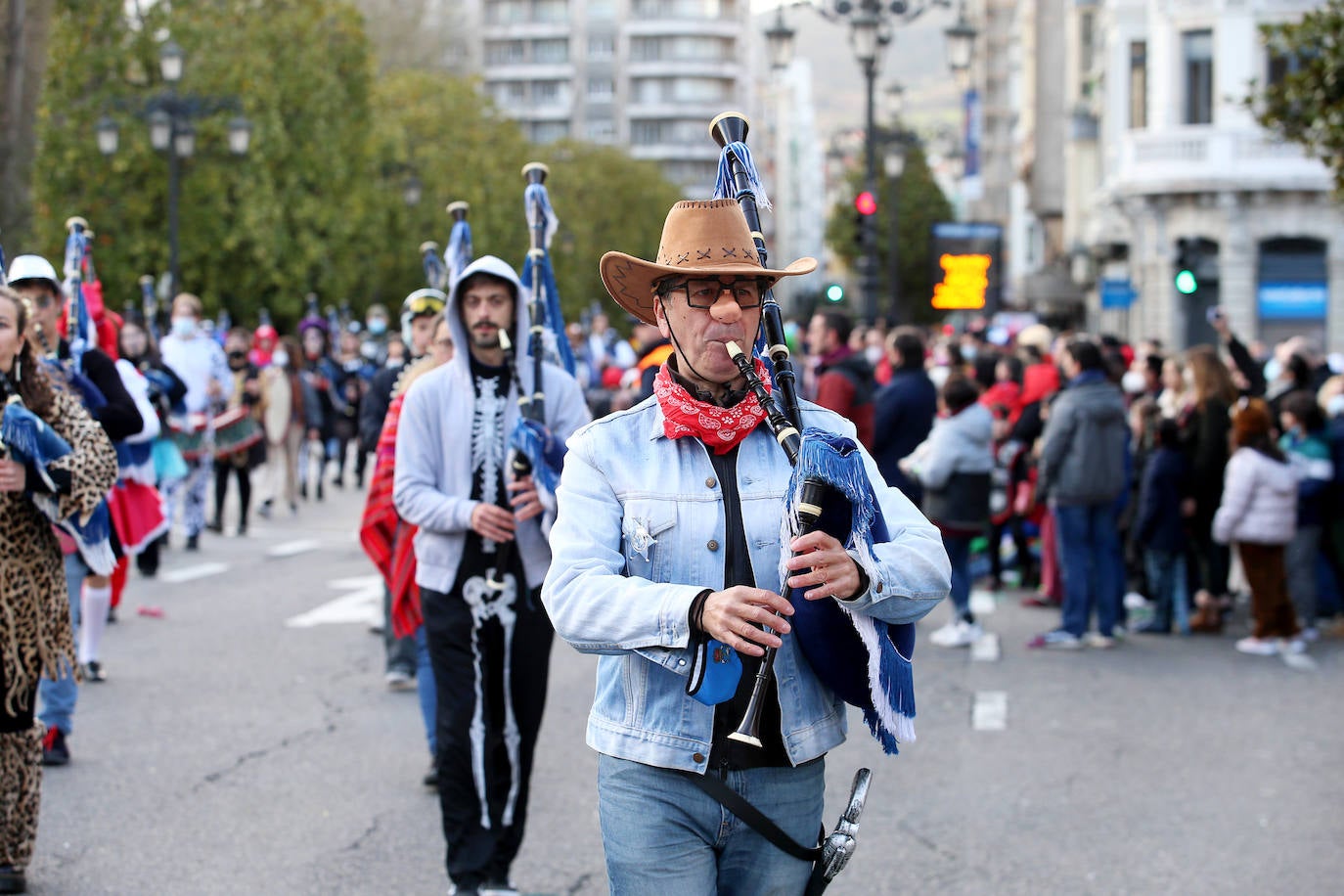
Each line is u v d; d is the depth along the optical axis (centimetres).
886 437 1043
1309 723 796
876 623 304
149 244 3394
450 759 509
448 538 524
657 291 322
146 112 2403
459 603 520
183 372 1433
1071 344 1016
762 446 318
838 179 6044
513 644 517
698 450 315
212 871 550
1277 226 3316
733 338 314
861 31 1969
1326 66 1123
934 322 4109
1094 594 1031
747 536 311
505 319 541
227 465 1597
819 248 17812
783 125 14225
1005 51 9581
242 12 3606
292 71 3606
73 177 3359
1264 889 541
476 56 12419
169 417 1258
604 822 315
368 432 866
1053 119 5469
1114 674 929
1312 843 592
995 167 9562
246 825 605
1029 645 1024
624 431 319
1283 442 1098
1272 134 1267
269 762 697
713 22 12581
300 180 3669
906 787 672
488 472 534
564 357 583
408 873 552
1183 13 3359
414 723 776
